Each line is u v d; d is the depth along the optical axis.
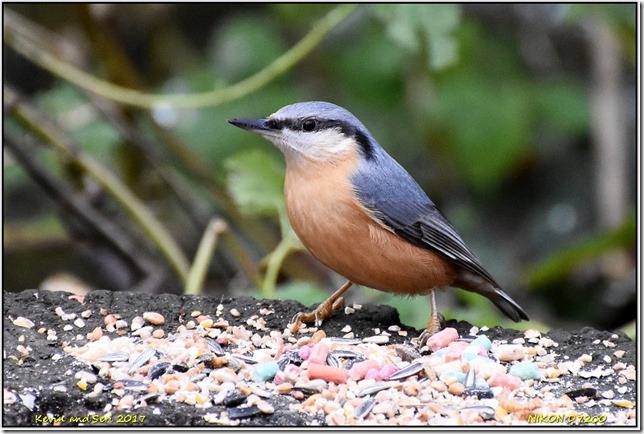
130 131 12.60
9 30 11.25
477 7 14.92
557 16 13.90
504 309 9.70
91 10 11.98
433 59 10.40
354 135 9.03
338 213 8.73
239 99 13.96
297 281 12.33
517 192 15.84
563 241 15.45
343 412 6.92
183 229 14.44
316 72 14.49
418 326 9.72
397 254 8.82
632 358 7.93
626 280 13.98
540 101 14.09
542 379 7.60
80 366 7.37
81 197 12.66
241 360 7.72
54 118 12.66
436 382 7.39
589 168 15.84
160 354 7.65
